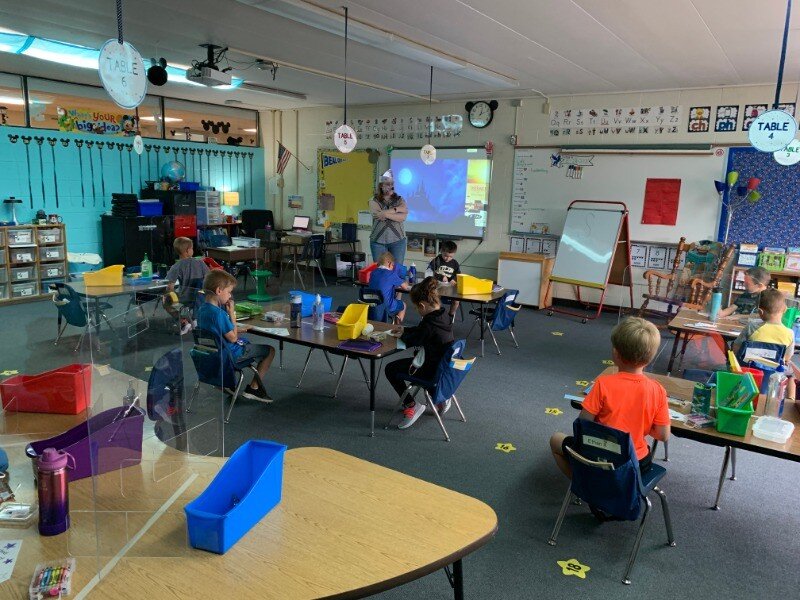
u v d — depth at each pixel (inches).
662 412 94.9
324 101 368.8
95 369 62.2
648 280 290.2
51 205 311.6
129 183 346.3
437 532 59.4
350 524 60.2
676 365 212.4
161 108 357.4
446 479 126.3
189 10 176.7
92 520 59.7
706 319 184.9
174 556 53.9
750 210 270.2
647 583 94.0
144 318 69.6
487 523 61.4
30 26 197.9
